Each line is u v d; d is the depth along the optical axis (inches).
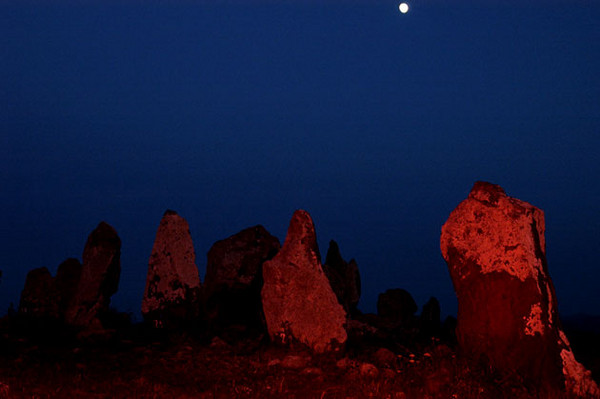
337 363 512.7
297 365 510.9
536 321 452.1
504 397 427.2
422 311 721.0
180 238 652.1
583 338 688.4
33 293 658.8
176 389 448.1
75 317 621.9
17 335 595.5
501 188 483.5
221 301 646.5
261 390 448.8
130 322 662.5
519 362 451.2
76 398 417.4
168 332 618.2
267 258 659.4
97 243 635.5
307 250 560.7
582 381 442.9
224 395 436.8
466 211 480.7
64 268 673.6
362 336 606.2
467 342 470.3
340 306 550.9
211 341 582.2
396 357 530.9
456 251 479.8
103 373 486.6
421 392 438.9
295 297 549.3
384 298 711.1
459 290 478.9
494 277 461.7
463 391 434.0
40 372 482.3
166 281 640.4
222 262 649.0
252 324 641.6
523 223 465.1
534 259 462.0
